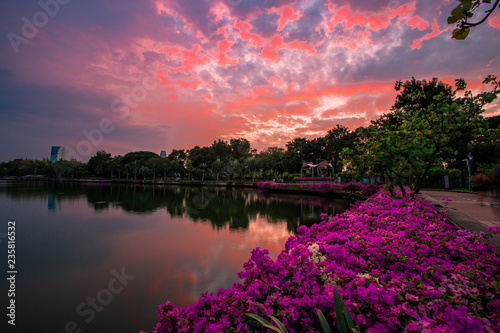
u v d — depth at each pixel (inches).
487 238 129.8
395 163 312.5
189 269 203.8
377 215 189.2
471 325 49.9
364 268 84.0
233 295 65.6
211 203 655.8
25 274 198.7
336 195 793.6
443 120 279.9
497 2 48.1
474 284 69.0
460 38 54.0
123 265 215.9
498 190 99.2
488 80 242.2
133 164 2593.5
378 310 54.4
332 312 56.1
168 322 62.0
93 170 2898.6
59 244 285.6
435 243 109.7
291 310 57.3
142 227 371.9
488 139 268.2
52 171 2785.4
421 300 61.7
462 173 785.6
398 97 903.7
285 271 75.2
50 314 141.6
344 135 1643.7
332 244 106.4
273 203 634.2
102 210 555.5
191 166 2122.3
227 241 281.3
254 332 54.9
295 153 1812.3
